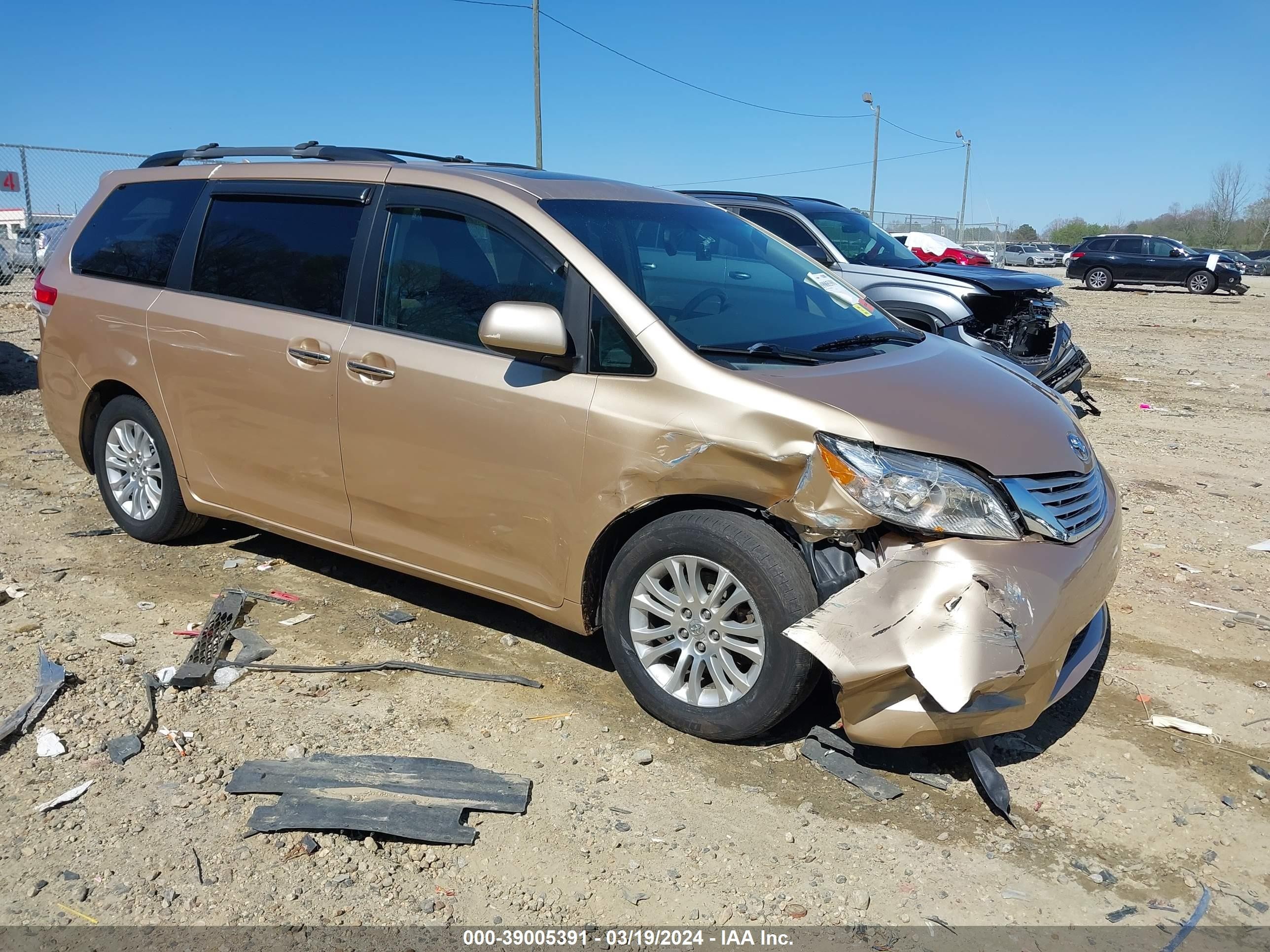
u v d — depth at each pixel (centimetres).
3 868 281
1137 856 304
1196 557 561
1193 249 2877
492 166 454
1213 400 1061
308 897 274
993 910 279
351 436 409
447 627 442
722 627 341
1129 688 408
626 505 347
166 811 308
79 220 536
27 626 427
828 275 469
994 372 403
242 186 463
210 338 450
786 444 319
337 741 348
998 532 314
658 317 353
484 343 355
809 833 309
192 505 489
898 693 307
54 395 537
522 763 341
